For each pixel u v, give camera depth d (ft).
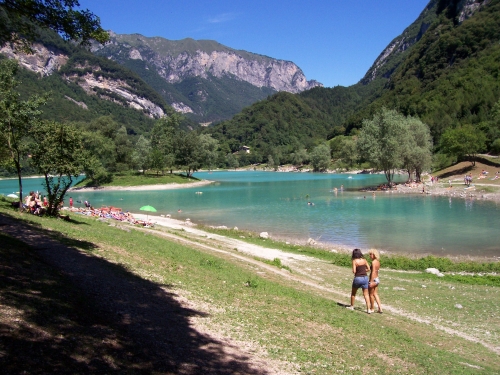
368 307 50.93
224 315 39.29
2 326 23.95
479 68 615.98
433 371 32.99
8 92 93.91
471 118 472.03
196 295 44.62
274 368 29.01
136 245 69.97
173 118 463.83
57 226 74.64
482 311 55.93
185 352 28.09
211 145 488.44
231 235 129.59
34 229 64.49
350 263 87.81
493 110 405.18
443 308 56.90
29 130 95.61
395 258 93.40
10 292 29.84
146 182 366.63
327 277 75.15
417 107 641.81
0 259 37.96
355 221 157.69
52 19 46.88
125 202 242.78
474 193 229.25
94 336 26.53
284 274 72.59
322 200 233.35
